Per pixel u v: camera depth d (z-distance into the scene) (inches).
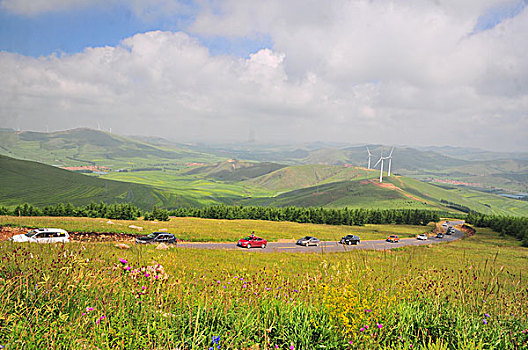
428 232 4151.1
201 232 2112.5
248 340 212.2
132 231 1760.6
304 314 249.4
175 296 265.1
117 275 274.8
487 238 3560.5
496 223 4559.5
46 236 1118.4
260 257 1184.8
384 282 303.0
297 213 4783.5
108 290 242.2
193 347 189.9
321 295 278.5
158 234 1480.1
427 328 258.1
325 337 225.6
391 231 3937.0
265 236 2324.1
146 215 3388.3
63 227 1609.3
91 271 260.2
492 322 265.6
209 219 4013.3
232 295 282.5
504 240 3319.4
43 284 221.5
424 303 296.0
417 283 332.2
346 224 4712.1
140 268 289.4
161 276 285.9
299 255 1321.4
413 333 250.7
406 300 295.4
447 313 274.4
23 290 221.1
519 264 1518.2
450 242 2962.6
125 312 221.6
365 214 5032.0
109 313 213.3
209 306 251.1
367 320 227.0
